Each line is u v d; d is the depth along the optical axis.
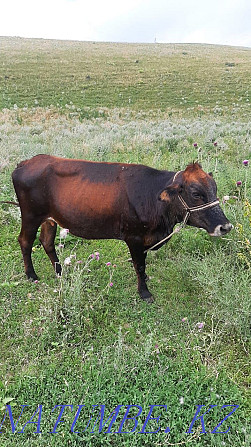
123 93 33.12
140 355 3.65
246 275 4.27
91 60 48.09
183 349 3.75
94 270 5.10
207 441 3.00
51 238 4.85
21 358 3.72
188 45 79.75
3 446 2.92
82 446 2.93
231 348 3.87
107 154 9.60
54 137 13.60
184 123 19.84
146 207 4.08
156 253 5.45
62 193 4.24
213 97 31.64
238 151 9.92
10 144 11.16
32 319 4.22
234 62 48.75
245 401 3.25
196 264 4.73
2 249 5.61
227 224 3.72
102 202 4.15
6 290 4.66
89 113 26.86
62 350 3.77
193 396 3.26
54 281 4.87
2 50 52.91
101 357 3.72
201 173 3.76
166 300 4.58
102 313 4.32
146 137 12.23
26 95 31.11
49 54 51.53
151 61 49.06
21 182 4.32
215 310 4.22
